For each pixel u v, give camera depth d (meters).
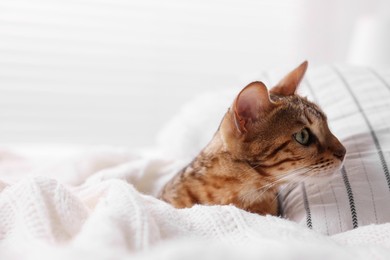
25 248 0.40
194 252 0.35
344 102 0.69
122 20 1.29
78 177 0.70
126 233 0.41
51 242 0.41
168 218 0.45
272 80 0.84
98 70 1.31
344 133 0.64
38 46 1.25
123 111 1.35
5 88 1.25
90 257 0.35
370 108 0.66
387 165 0.57
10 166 0.76
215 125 0.82
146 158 0.75
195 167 0.63
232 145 0.60
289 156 0.60
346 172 0.58
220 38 1.36
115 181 0.50
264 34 1.38
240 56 1.38
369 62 1.05
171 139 0.87
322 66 0.81
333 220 0.53
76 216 0.45
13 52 1.24
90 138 1.34
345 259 0.38
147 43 1.32
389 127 0.62
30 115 1.29
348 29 1.30
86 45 1.28
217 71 1.38
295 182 0.61
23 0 1.21
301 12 1.32
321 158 0.59
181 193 0.63
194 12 1.33
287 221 0.47
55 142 1.32
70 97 1.30
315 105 0.63
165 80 1.36
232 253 0.36
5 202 0.46
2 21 1.21
